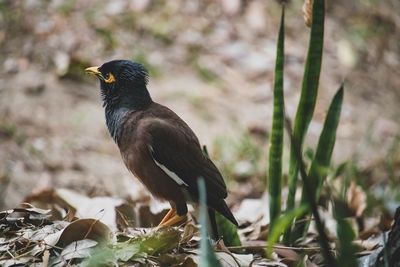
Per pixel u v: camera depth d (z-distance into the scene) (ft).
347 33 52.60
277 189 21.01
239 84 44.60
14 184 34.04
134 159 22.79
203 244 13.51
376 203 29.22
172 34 47.39
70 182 34.55
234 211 27.94
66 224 19.01
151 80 43.27
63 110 39.60
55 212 22.57
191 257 17.10
